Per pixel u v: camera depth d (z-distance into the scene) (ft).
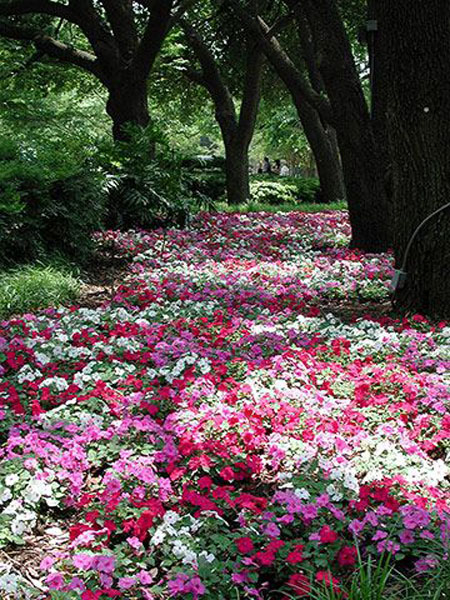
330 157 71.05
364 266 31.45
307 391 15.29
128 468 11.71
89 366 16.74
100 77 50.06
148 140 43.04
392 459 12.32
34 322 20.93
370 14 38.75
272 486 12.35
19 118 63.72
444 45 21.33
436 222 21.74
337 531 10.52
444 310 21.86
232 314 22.76
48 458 12.25
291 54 77.36
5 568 9.82
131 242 36.70
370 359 17.54
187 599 9.16
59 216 31.12
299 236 41.57
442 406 14.42
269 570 9.97
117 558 9.73
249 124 69.31
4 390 15.53
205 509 10.64
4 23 51.47
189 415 13.80
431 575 9.46
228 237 41.32
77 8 48.91
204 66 69.67
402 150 21.97
